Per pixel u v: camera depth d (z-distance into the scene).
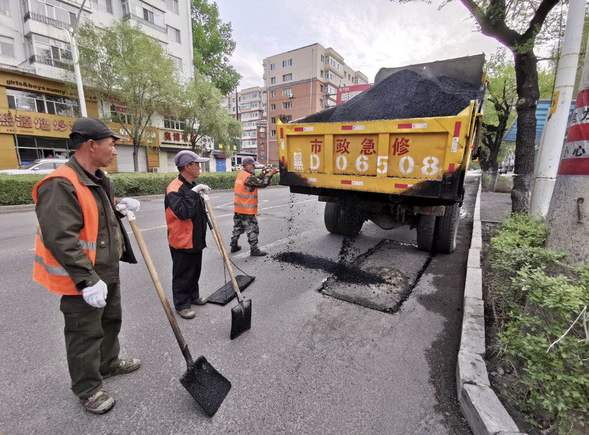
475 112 2.90
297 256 4.54
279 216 7.85
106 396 1.86
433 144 2.88
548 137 4.09
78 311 1.66
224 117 21.69
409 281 3.70
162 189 13.27
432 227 4.44
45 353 2.34
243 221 4.60
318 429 1.69
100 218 1.76
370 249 4.88
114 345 2.05
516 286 1.92
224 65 29.39
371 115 3.49
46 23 16.95
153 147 22.95
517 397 1.72
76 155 1.67
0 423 1.72
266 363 2.23
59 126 17.81
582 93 1.85
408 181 3.07
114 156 1.77
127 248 2.06
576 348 1.51
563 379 1.47
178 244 2.73
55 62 17.42
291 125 3.84
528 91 4.63
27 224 6.85
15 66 16.66
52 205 1.48
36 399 1.90
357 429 1.69
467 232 6.01
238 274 3.86
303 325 2.74
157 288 1.86
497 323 2.45
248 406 1.84
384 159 3.19
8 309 2.99
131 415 1.79
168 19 23.30
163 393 1.96
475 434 1.62
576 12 3.65
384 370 2.16
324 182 3.71
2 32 16.14
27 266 4.15
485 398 1.68
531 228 3.16
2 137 15.84
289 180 4.03
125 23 15.91
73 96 17.91
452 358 2.30
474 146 4.04
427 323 2.79
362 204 3.91
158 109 18.53
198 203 2.77
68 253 1.50
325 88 47.69
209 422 1.74
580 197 1.85
